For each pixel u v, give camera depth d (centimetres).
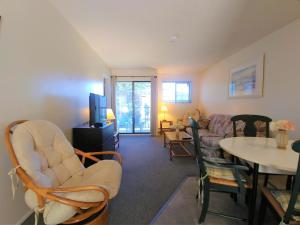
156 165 302
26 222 153
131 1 190
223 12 212
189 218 164
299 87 226
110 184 138
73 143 257
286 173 137
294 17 222
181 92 617
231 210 175
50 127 155
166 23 243
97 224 133
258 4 193
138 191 212
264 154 138
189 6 199
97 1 192
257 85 303
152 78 571
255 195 141
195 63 483
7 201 139
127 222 158
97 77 400
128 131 598
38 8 175
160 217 165
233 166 144
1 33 132
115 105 561
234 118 233
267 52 280
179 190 215
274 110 266
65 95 238
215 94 488
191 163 313
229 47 343
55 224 107
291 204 101
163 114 611
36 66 173
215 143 304
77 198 109
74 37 265
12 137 120
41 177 118
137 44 330
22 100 154
